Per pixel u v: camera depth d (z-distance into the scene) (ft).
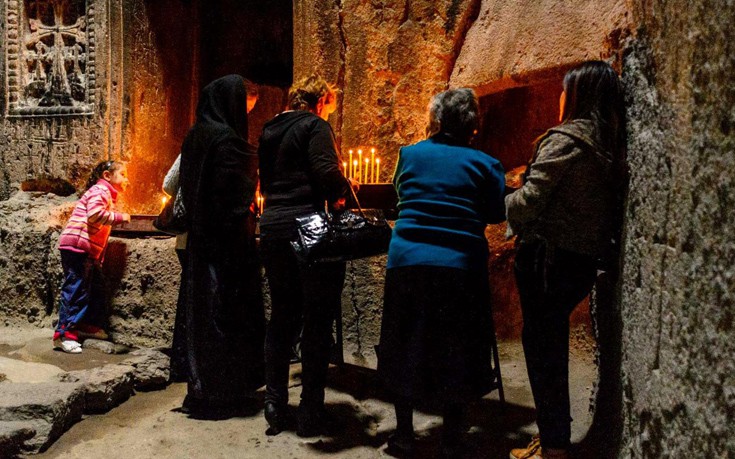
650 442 6.40
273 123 10.34
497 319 13.96
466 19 14.32
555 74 11.89
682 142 5.79
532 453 8.64
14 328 16.87
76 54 18.13
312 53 15.52
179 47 19.69
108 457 9.34
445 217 8.73
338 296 10.04
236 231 11.04
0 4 18.60
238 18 21.03
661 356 6.16
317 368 9.98
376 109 15.05
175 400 11.87
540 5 12.23
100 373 11.72
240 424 10.61
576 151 7.72
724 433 4.82
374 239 9.68
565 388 8.18
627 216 7.59
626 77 7.82
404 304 8.75
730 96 4.86
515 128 14.66
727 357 4.83
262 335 11.46
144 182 18.49
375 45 15.03
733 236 4.81
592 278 8.12
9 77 18.48
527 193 7.75
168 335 15.48
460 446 8.95
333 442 9.86
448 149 9.00
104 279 15.66
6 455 9.01
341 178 9.77
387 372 8.82
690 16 5.63
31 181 18.48
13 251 17.21
